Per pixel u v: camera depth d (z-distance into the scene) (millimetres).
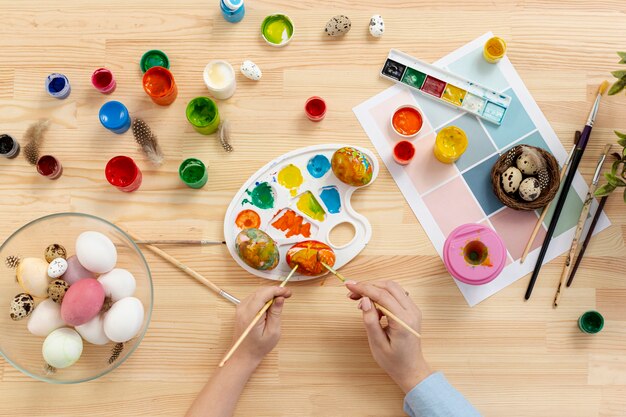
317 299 1020
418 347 927
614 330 1017
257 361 958
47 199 1030
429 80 1038
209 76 1010
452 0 1047
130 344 970
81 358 983
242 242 944
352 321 1019
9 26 1047
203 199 1029
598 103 1026
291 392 1008
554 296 1019
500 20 1047
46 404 999
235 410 1003
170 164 1033
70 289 869
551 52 1046
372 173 1013
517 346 1014
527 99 1039
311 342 1015
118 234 949
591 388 1007
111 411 1001
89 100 1042
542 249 1007
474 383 1010
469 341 1014
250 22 1048
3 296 954
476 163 1032
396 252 1024
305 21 1047
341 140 1039
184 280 1018
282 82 1042
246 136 1037
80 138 1039
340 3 1046
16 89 1046
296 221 1033
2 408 998
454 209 1027
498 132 1036
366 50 1045
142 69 1036
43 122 1034
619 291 1021
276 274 1014
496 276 960
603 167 1032
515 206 958
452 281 1020
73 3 1047
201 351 1009
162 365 1006
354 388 1010
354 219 1021
